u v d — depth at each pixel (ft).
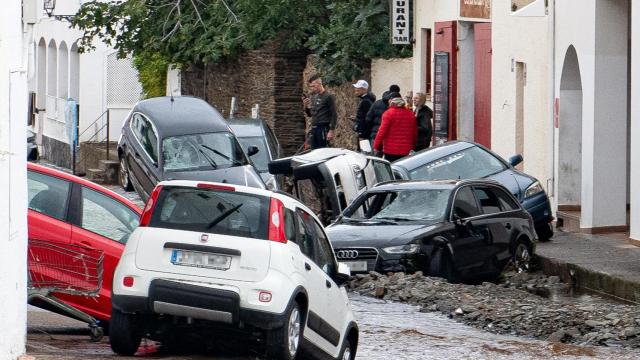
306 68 340.18
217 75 403.34
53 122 496.23
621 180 213.25
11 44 100.12
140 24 359.66
